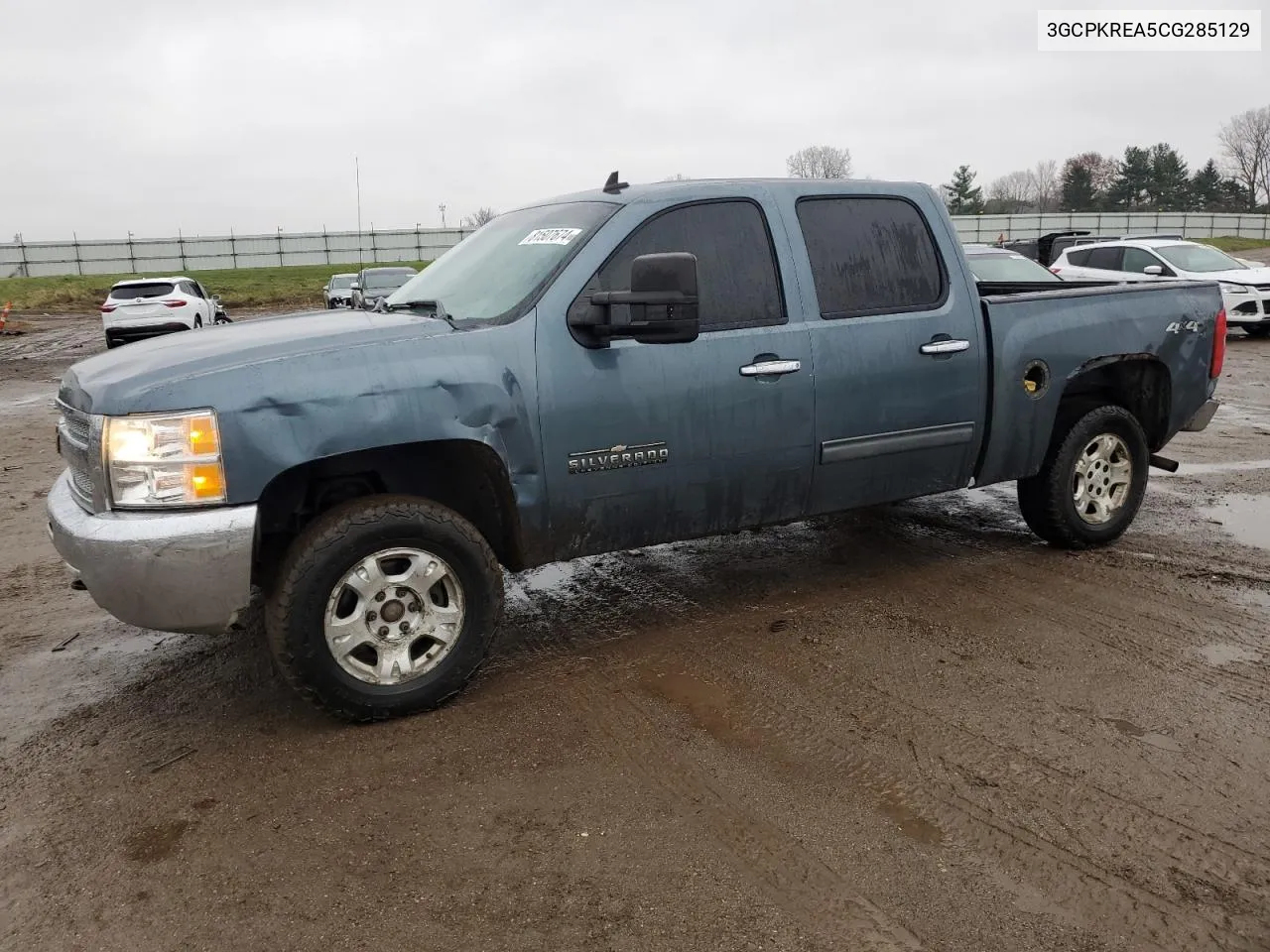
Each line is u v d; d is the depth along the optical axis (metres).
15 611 4.85
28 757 3.37
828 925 2.42
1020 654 3.98
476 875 2.64
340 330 3.58
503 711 3.60
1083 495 5.18
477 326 3.61
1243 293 15.15
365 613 3.42
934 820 2.85
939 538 5.64
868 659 3.97
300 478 3.55
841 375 4.19
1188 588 4.70
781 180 4.23
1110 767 3.11
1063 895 2.51
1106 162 90.38
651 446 3.81
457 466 3.78
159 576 3.10
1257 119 83.38
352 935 2.42
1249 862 2.63
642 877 2.62
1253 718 3.40
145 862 2.74
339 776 3.16
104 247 58.47
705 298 3.96
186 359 3.29
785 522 4.30
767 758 3.22
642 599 4.78
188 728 3.55
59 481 3.81
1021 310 4.70
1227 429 8.75
